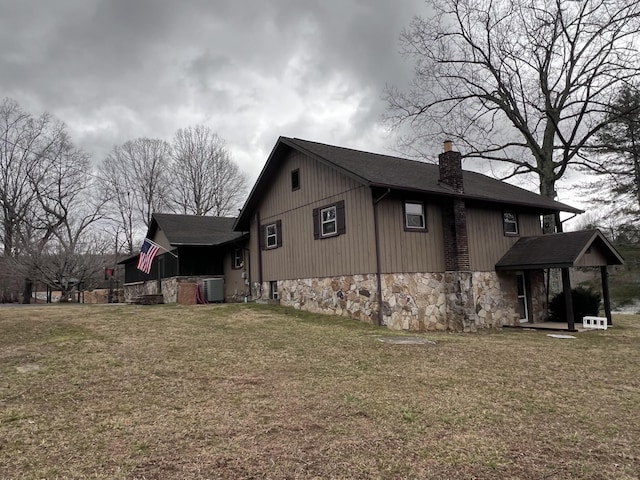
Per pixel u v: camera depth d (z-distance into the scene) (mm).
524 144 22328
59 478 3428
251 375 6641
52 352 8039
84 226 38156
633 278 31172
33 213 35281
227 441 4180
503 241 15680
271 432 4414
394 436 4344
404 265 12922
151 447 4027
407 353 8344
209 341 9305
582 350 9258
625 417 5023
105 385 6023
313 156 14180
